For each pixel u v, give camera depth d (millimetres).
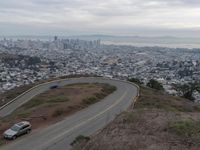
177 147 17172
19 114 35094
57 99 42312
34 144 25578
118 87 59531
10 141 26422
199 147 17141
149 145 17578
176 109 39375
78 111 37469
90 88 52750
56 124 31578
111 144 18391
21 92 54031
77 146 21797
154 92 57406
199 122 21438
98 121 32562
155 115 24266
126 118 23625
